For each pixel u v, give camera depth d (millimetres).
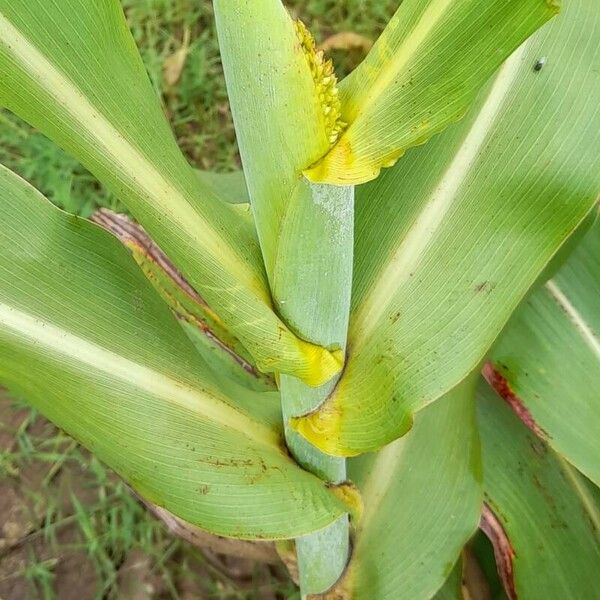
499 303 224
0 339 206
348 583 294
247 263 200
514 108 237
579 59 236
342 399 224
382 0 556
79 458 471
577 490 328
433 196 234
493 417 341
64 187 510
